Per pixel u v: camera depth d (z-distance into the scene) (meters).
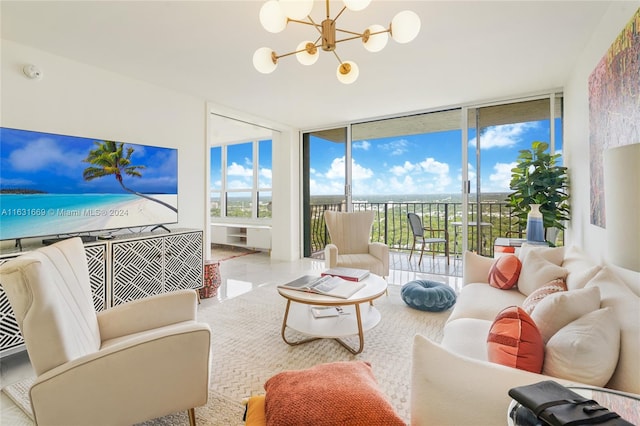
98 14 2.06
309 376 1.13
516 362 1.06
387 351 2.20
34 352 1.10
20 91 2.43
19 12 2.02
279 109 4.30
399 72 3.03
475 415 0.88
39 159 2.39
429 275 4.44
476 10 2.03
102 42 2.43
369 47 1.83
